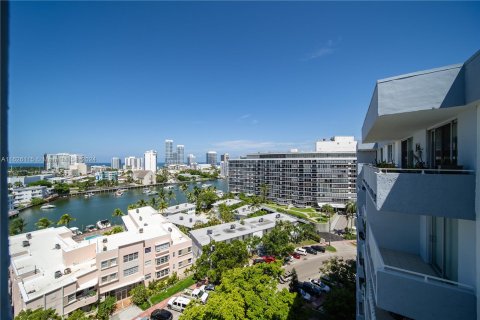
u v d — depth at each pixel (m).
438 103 5.62
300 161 83.62
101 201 104.75
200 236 42.72
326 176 79.12
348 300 22.19
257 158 110.06
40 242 33.66
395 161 12.14
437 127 7.43
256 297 17.28
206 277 33.59
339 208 75.38
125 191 134.88
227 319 15.40
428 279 6.21
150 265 32.84
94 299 26.81
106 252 28.72
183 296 30.67
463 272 5.83
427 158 8.05
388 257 8.75
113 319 26.98
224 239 41.50
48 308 22.61
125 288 30.30
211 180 193.50
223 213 62.31
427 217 8.30
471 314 5.26
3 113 1.63
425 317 5.75
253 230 46.22
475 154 5.48
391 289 6.25
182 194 126.12
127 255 30.62
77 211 86.38
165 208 77.00
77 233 60.47
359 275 16.58
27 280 24.66
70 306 24.72
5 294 1.54
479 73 4.84
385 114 6.25
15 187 94.44
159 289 31.73
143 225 44.44
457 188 5.54
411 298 5.96
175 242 36.50
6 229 1.57
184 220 61.47
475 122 5.46
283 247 40.28
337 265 30.58
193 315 16.70
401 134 9.70
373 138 11.00
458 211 5.52
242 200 87.56
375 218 9.85
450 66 5.54
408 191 6.08
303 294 30.17
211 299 17.45
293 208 80.44
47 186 111.12
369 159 18.41
